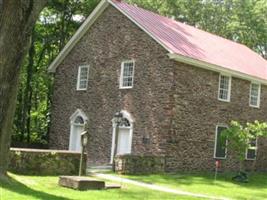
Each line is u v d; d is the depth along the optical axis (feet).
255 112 105.50
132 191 57.16
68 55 106.52
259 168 107.34
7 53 40.70
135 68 91.40
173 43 89.51
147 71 89.15
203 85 91.50
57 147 105.91
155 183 69.46
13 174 57.93
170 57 85.30
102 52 98.78
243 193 66.90
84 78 102.73
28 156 63.36
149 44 89.51
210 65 91.25
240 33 160.04
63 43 128.88
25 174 62.75
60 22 129.59
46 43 130.21
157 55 87.86
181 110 86.69
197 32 108.47
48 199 42.78
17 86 46.73
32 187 49.85
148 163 80.69
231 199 60.44
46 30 129.90
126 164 77.20
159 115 86.02
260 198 63.57
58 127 106.42
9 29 40.32
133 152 88.84
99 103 97.76
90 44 101.65
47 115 131.75
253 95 105.91
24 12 40.42
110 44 97.25
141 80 89.97
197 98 90.02
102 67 98.37
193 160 88.94
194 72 89.61
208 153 92.53
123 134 91.71
